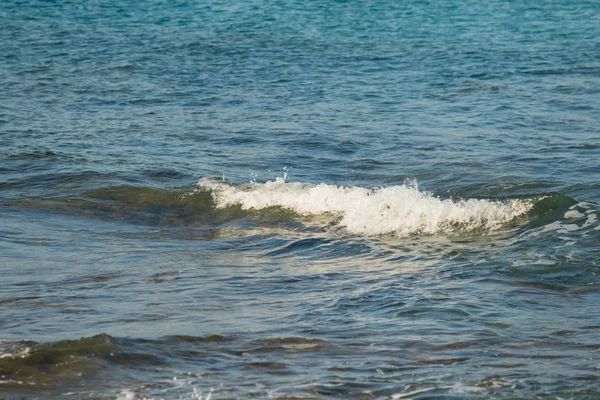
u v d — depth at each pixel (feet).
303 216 92.68
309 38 243.40
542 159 115.14
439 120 144.56
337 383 45.83
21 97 165.58
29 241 82.74
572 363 48.60
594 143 124.47
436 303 59.77
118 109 155.43
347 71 195.42
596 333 53.62
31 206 98.17
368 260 74.18
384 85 179.01
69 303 60.70
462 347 51.21
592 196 96.17
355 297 61.67
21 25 262.88
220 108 156.15
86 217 94.73
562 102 159.94
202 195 100.42
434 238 81.71
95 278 68.28
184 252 78.95
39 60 206.90
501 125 139.85
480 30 262.06
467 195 100.68
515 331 54.08
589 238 77.20
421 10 301.02
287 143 128.77
